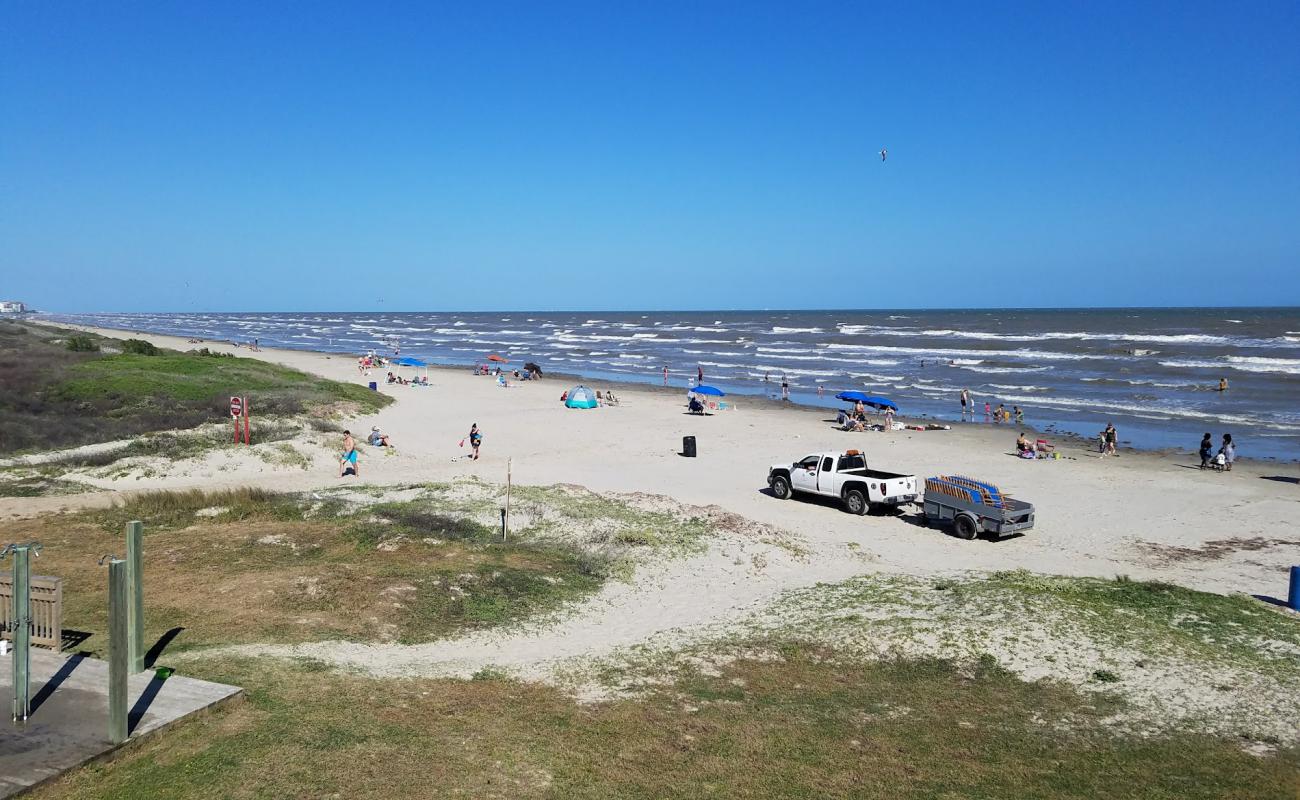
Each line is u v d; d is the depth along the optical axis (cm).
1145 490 3050
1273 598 1853
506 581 1739
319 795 863
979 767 1041
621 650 1437
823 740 1102
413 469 3294
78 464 2923
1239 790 1000
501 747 1018
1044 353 9219
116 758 902
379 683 1195
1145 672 1345
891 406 4497
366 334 17675
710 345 12419
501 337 15962
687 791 945
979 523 2344
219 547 1891
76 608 1445
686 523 2328
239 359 6550
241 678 1149
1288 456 3781
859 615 1605
